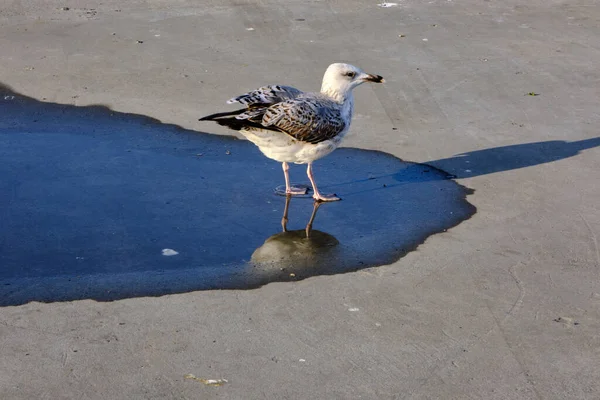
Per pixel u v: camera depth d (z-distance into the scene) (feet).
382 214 31.40
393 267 27.17
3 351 22.07
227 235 29.78
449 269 26.94
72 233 29.78
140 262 27.66
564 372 21.42
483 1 61.41
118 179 34.45
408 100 42.91
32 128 39.65
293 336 22.99
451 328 23.44
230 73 46.29
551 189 33.14
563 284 25.90
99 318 23.86
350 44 51.34
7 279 26.37
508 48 50.93
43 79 45.39
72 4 59.57
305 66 47.34
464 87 44.68
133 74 46.16
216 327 23.43
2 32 52.90
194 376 21.11
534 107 41.98
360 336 23.02
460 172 35.06
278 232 30.01
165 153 37.04
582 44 51.72
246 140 38.63
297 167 35.83
